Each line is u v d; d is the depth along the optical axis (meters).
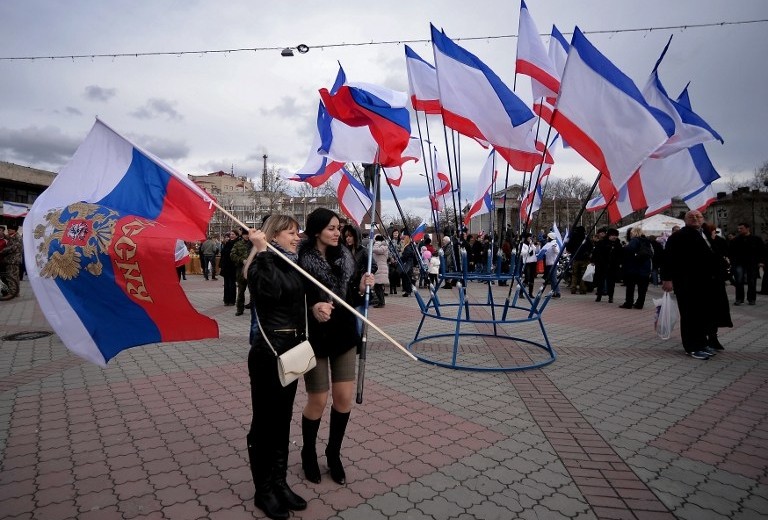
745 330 8.02
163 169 2.99
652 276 16.86
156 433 3.79
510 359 6.13
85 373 5.47
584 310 10.56
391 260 13.14
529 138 5.18
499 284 15.68
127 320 2.92
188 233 2.94
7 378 5.27
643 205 5.92
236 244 9.52
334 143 5.24
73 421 4.03
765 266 13.38
